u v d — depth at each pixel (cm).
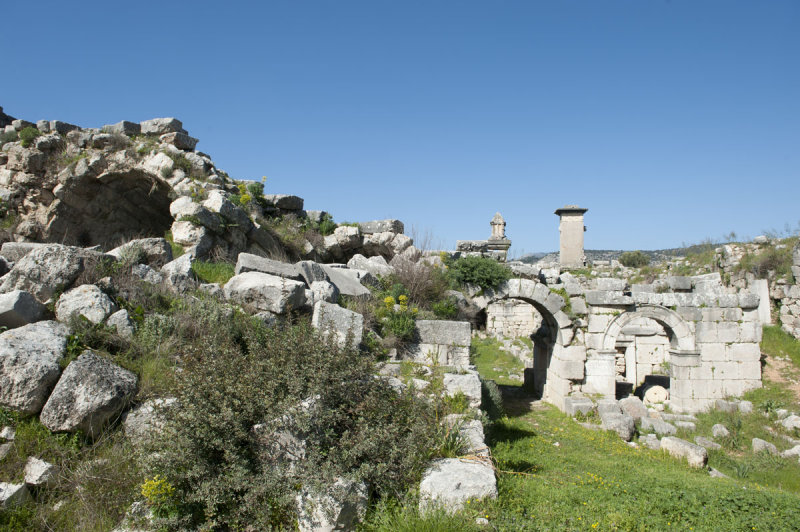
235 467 513
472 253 1991
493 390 1251
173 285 905
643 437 1377
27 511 500
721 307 1700
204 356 584
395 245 2073
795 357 1780
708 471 1136
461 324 1073
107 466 541
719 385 1683
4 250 950
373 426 591
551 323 1709
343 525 511
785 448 1359
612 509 638
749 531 620
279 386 584
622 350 2130
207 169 1925
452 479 575
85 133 2114
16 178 2112
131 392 615
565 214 3038
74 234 2131
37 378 573
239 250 1576
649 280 2681
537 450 1040
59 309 729
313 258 1956
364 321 1020
